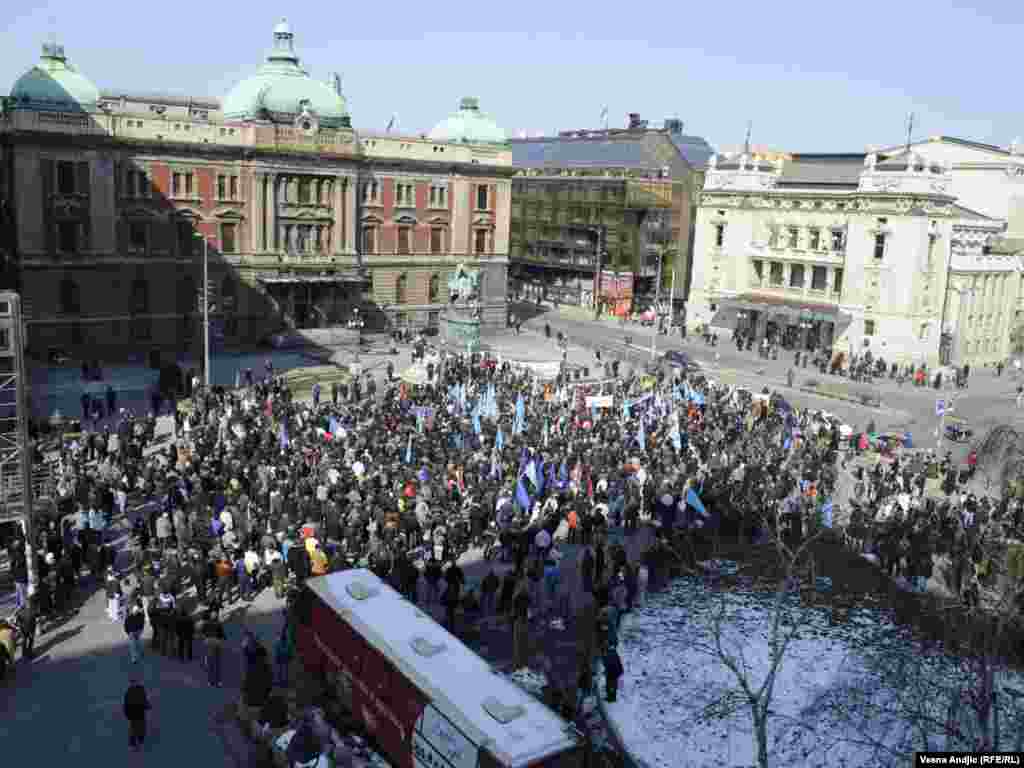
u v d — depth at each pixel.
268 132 80.75
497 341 93.44
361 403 59.00
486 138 97.12
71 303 73.62
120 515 38.88
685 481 42.41
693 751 25.27
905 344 89.38
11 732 24.02
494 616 32.53
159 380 62.25
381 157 88.75
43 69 71.38
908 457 55.84
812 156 109.12
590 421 52.84
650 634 32.22
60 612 31.14
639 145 129.62
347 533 33.53
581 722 25.61
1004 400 78.56
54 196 71.19
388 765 22.59
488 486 40.22
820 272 97.75
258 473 39.25
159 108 97.62
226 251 81.12
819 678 29.25
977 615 22.97
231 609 31.81
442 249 96.00
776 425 56.34
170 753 23.45
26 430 30.36
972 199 105.88
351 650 23.80
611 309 119.81
